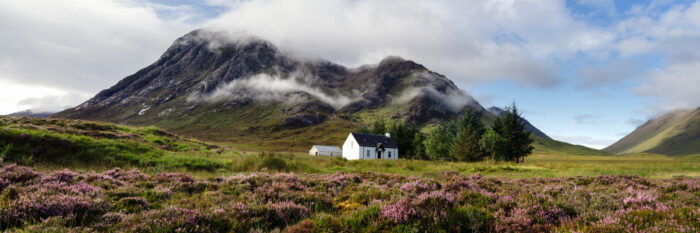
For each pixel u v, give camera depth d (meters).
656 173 24.73
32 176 10.12
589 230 5.52
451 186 10.88
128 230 5.85
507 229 5.95
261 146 169.25
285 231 6.20
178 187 10.61
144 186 10.65
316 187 11.90
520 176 22.56
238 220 6.67
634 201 7.93
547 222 6.63
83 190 8.81
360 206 8.29
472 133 69.44
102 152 20.20
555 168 31.92
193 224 6.03
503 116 70.25
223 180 12.75
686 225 5.19
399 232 5.70
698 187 11.38
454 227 5.95
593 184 14.19
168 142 32.06
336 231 5.93
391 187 12.37
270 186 10.85
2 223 5.94
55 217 6.18
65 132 25.84
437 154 78.12
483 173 25.88
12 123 27.53
